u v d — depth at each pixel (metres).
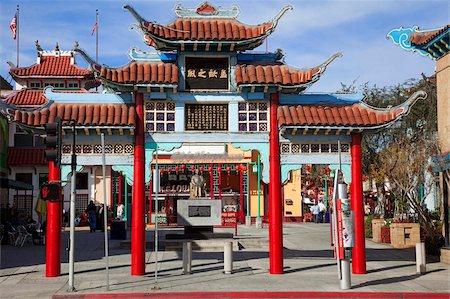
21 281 19.47
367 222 35.56
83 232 41.12
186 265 20.67
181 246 28.69
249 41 20.25
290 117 20.31
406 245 29.06
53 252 20.36
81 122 19.66
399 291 17.48
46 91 20.66
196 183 32.47
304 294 17.09
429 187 31.09
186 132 20.56
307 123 20.05
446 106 24.36
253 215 54.56
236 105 20.84
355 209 20.97
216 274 20.56
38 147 46.97
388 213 40.00
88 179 50.75
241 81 20.00
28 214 42.12
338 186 18.30
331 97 21.33
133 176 20.50
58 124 17.88
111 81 19.66
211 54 20.83
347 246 17.78
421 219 30.16
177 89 20.59
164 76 20.12
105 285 18.45
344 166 21.16
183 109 20.67
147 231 40.88
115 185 51.41
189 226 30.97
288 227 46.00
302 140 20.94
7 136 45.28
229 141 20.67
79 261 24.28
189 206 31.02
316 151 21.16
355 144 21.14
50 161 18.17
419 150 28.52
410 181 28.80
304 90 21.41
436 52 24.88
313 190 62.62
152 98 20.39
